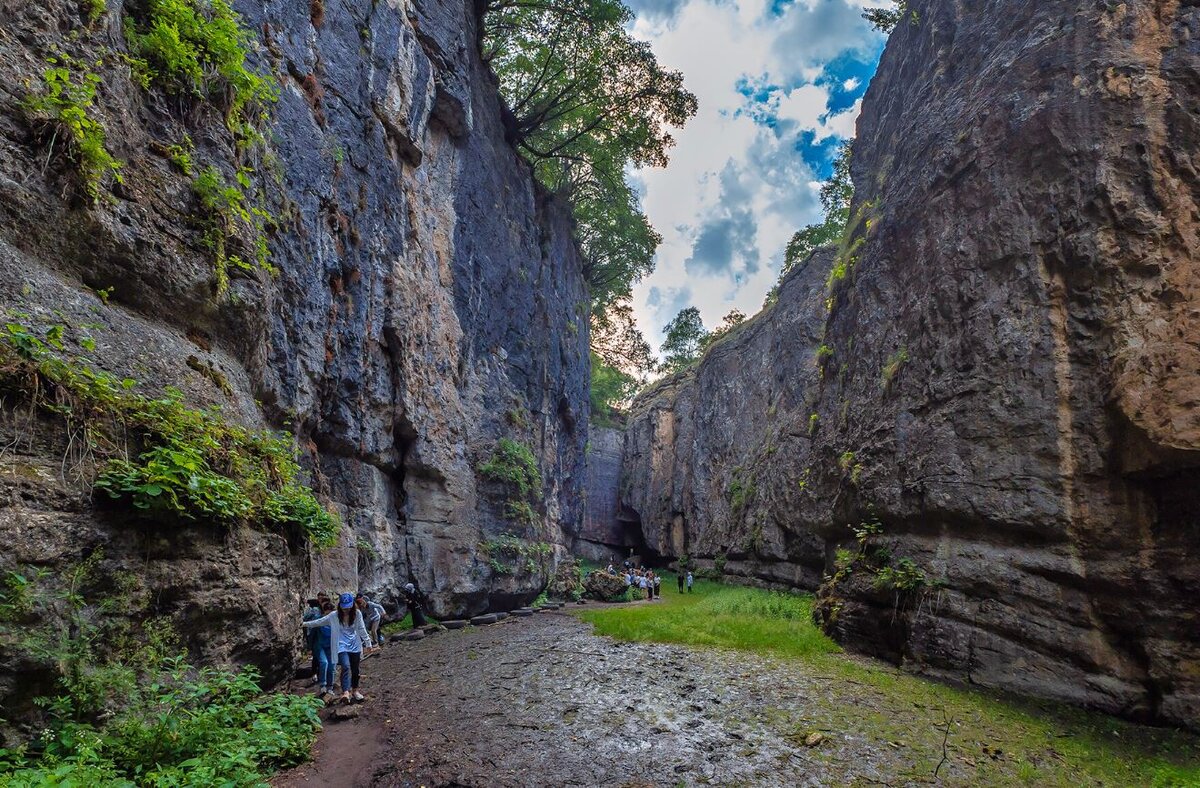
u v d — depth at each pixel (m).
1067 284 9.41
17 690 3.90
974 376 10.53
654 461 49.28
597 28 25.52
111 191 6.22
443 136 19.52
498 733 6.55
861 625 11.91
